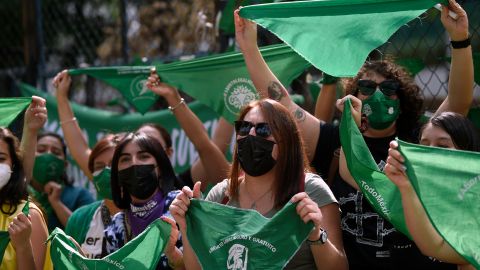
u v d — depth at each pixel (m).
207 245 7.95
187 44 14.99
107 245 9.83
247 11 8.30
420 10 7.99
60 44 17.03
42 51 16.22
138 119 14.45
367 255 8.70
